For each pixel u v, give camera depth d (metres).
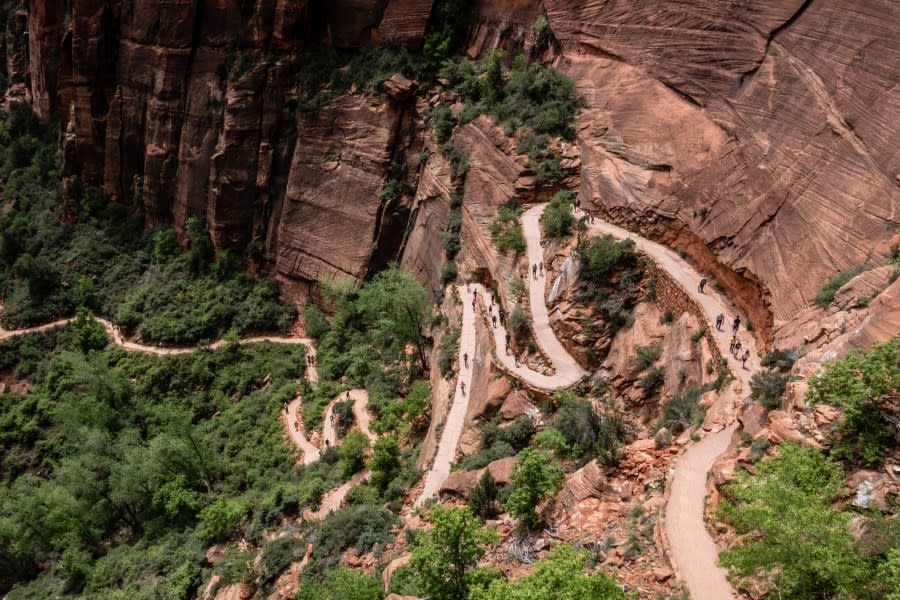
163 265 82.69
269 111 73.94
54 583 54.28
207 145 78.62
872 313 24.22
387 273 59.62
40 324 82.12
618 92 51.69
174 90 79.81
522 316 43.91
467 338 49.09
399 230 68.88
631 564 23.97
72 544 56.12
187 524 53.59
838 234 31.28
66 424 64.69
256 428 62.00
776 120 37.62
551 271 46.22
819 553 17.42
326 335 69.62
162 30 78.69
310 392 62.59
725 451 26.48
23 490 63.12
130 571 49.97
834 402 21.31
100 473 59.19
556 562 20.30
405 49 69.25
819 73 35.62
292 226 74.44
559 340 42.69
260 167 75.44
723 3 42.69
